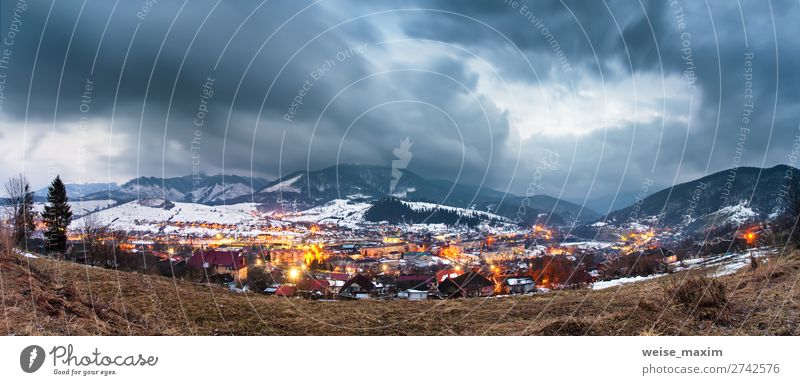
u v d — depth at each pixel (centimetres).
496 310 1466
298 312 1332
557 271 3550
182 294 1406
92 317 930
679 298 1091
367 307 1509
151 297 1301
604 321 1053
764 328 898
